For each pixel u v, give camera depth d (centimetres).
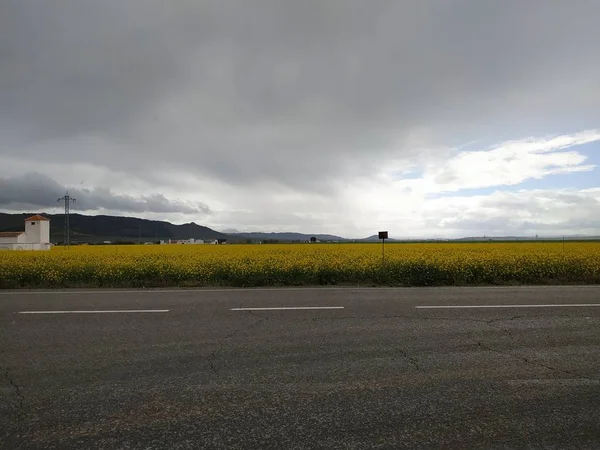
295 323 643
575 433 303
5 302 873
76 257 1752
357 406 347
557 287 1078
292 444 288
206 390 382
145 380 408
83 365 452
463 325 624
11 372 431
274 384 396
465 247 2692
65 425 317
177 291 1042
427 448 284
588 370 429
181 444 289
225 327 620
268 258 1608
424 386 388
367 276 1231
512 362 455
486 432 304
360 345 522
